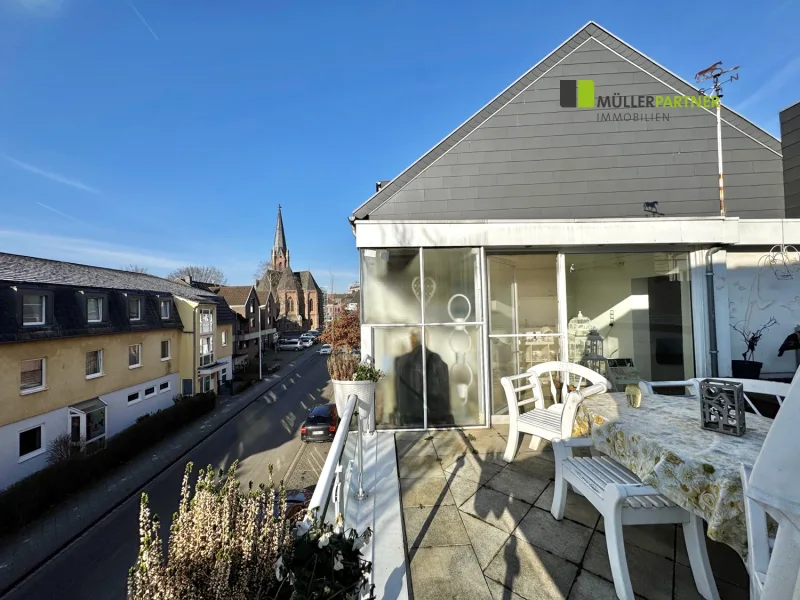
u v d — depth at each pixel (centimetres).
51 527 934
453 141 538
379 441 402
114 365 1595
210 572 107
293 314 6309
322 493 146
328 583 112
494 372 480
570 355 493
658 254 511
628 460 191
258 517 122
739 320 521
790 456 90
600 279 505
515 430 339
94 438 1455
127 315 1711
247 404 2128
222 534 114
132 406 1719
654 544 229
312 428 1391
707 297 496
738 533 139
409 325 462
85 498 1076
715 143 535
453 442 399
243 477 1173
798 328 513
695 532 189
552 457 352
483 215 531
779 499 91
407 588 194
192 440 1535
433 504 274
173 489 1137
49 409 1254
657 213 530
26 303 1230
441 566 210
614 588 192
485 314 467
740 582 197
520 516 258
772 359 514
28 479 1005
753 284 521
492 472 323
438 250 471
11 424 1120
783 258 515
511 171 535
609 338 501
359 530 241
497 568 209
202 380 2288
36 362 1227
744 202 532
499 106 540
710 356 491
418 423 455
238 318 3703
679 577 200
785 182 529
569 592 190
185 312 2175
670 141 536
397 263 468
